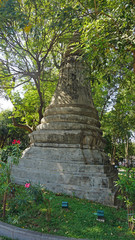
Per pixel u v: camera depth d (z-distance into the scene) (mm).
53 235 3902
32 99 14828
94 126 8656
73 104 8516
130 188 4660
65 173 6809
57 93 9172
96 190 6176
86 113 8586
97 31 6184
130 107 13656
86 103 8883
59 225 4387
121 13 6066
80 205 5594
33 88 14633
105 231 4301
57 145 7746
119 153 23016
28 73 11219
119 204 6094
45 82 13672
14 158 5984
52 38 10406
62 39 10219
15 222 4398
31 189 4609
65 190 6508
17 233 4070
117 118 14305
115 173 7945
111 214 5273
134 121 14312
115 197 6074
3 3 6562
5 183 5320
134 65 6668
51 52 11766
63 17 7332
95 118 9125
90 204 5770
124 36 5742
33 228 4219
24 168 7746
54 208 5207
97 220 4770
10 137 28203
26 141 27969
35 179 7203
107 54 8078
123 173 5086
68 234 4020
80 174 6621
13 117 16375
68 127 7930
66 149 7496
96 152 7703
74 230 4207
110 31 6191
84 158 7203
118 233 4297
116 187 6684
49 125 8234
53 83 13750
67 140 7672
